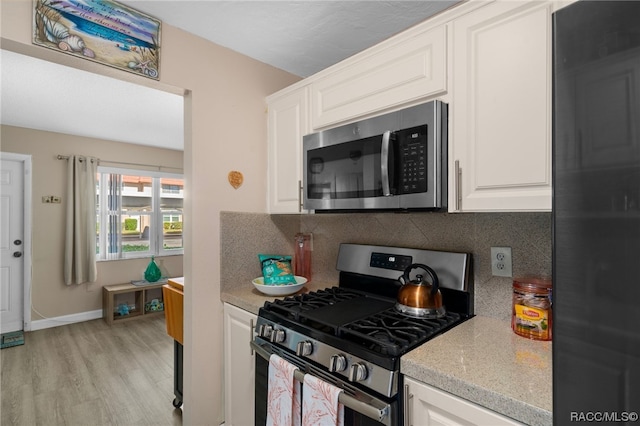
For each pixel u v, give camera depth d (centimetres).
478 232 140
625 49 48
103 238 442
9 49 130
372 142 137
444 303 144
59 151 402
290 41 183
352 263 179
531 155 99
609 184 49
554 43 55
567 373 53
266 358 141
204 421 178
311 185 168
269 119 202
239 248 193
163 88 170
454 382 87
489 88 108
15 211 380
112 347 333
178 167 510
